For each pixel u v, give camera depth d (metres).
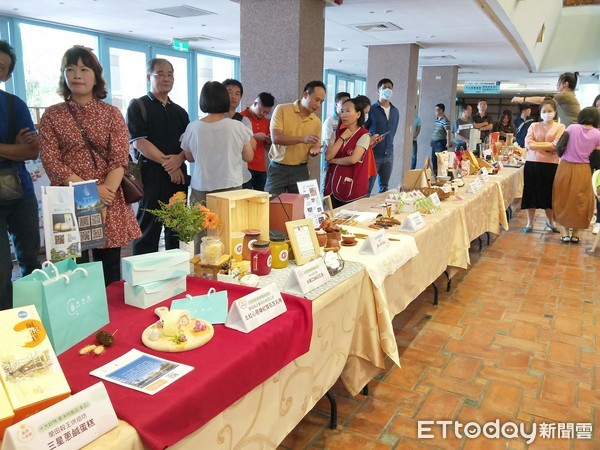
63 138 2.15
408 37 7.90
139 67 8.75
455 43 8.39
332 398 2.14
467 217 3.87
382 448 2.05
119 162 2.24
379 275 2.18
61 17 6.70
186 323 1.38
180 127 3.20
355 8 5.89
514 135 8.36
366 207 3.46
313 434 2.13
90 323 1.38
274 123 3.78
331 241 2.37
